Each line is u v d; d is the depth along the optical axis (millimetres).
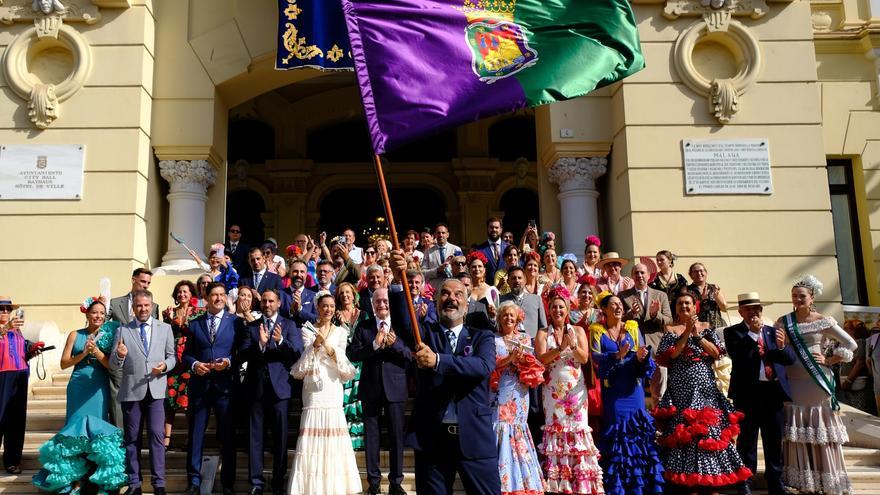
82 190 11547
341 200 18453
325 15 11602
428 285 8820
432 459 5875
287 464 8008
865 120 14109
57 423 9047
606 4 6934
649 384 9219
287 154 17906
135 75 11906
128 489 7508
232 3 12602
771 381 7727
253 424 7621
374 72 6469
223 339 7859
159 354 7773
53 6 11867
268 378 7645
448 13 6684
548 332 7551
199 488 7586
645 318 8852
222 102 12945
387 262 9133
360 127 18453
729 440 7375
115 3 11977
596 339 7613
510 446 6684
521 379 6742
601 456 7242
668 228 11648
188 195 12258
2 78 11781
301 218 17781
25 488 7863
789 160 11852
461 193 17688
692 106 11984
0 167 11555
